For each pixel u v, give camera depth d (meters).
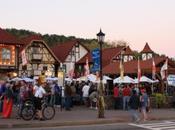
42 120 21.50
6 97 22.45
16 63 49.88
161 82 38.66
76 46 67.38
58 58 64.88
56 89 30.81
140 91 26.92
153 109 31.59
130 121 23.02
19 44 50.12
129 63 47.88
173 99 33.47
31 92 22.00
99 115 23.44
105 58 66.12
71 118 22.95
